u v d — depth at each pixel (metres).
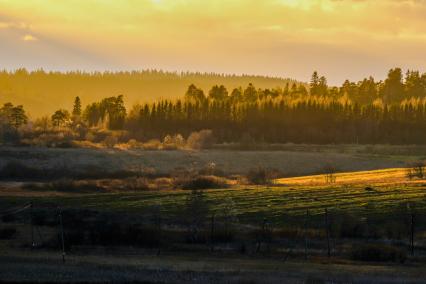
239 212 97.31
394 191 113.31
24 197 118.94
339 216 91.88
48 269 52.28
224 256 65.88
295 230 81.25
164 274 51.75
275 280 50.91
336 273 56.44
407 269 60.44
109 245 70.69
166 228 81.44
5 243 70.81
